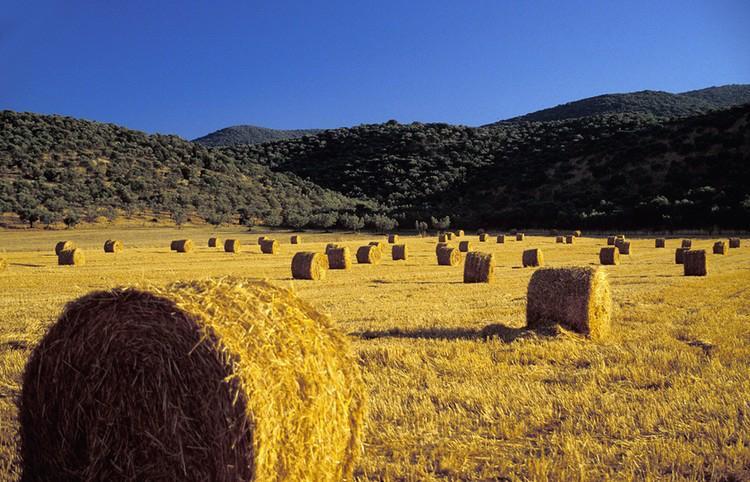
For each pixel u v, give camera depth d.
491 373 9.68
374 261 37.50
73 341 5.43
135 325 5.25
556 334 12.49
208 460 4.98
